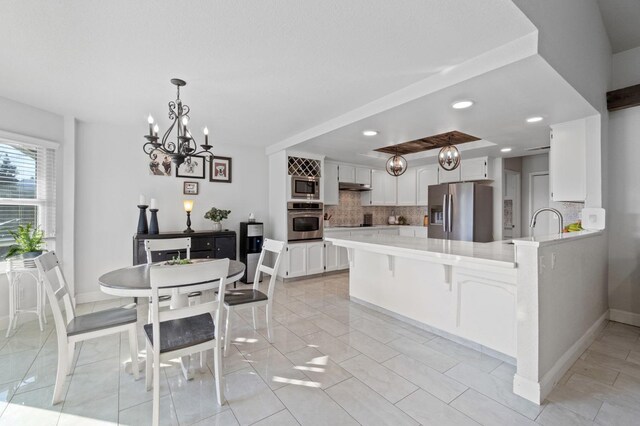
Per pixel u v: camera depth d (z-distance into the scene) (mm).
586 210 3082
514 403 1854
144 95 2887
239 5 1627
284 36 1915
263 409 1796
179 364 2322
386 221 7180
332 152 5090
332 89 2707
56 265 2102
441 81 2363
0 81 2598
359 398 1902
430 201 5469
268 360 2381
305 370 2232
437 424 1671
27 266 2811
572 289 2396
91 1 1592
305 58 2178
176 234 3963
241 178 5012
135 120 3711
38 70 2385
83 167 3732
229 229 4883
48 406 1808
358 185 6238
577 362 2350
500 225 5160
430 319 2930
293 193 4984
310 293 4324
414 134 3781
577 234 2555
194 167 4535
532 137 3848
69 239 3543
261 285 4766
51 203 3408
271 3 1609
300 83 2590
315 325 3117
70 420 1693
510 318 2332
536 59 1885
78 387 2006
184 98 2951
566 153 3207
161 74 2439
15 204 3107
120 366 2275
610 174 3279
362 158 5637
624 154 3201
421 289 3018
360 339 2773
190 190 4500
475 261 2205
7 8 1640
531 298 1892
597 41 2883
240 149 5016
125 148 4004
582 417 1723
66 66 2316
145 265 2625
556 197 3283
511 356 2322
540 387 1853
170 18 1740
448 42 1953
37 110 3266
